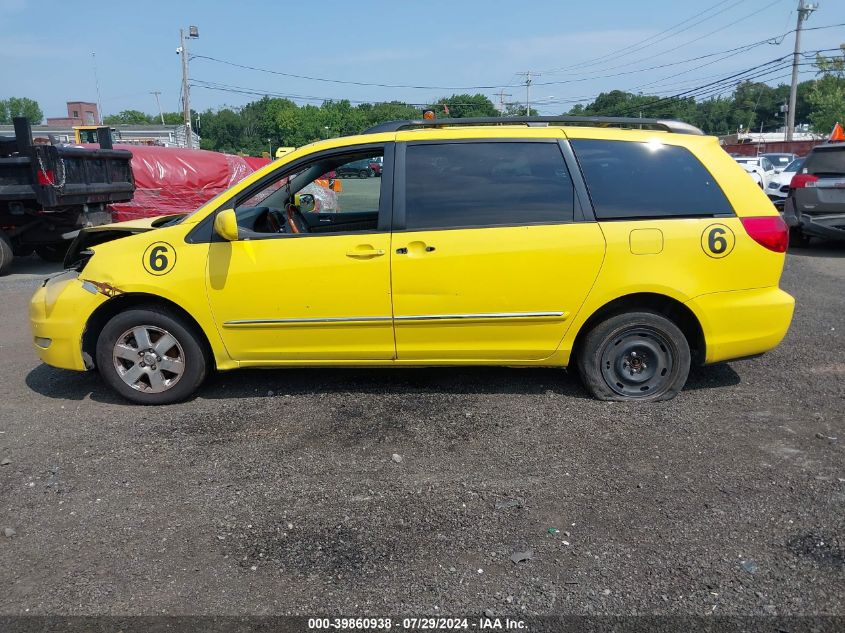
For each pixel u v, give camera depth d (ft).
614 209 14.64
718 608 8.75
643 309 15.06
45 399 16.35
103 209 36.29
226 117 344.69
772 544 10.05
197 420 14.88
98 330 16.08
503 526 10.64
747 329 15.02
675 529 10.48
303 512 11.14
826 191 34.65
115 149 38.11
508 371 17.51
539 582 9.32
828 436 13.64
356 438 13.83
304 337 15.12
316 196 19.84
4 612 8.87
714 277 14.67
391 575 9.52
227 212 14.33
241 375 17.69
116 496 11.72
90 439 13.99
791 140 129.18
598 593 9.07
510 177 14.80
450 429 14.16
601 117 15.80
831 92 165.48
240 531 10.62
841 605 8.77
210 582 9.42
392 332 14.96
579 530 10.50
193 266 14.88
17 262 37.88
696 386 16.47
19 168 29.45
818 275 30.37
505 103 233.96
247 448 13.47
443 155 14.92
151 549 10.19
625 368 15.34
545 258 14.43
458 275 14.53
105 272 15.15
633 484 11.85
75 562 9.91
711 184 14.85
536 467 12.51
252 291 14.84
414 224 14.67
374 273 14.60
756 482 11.85
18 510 11.30
